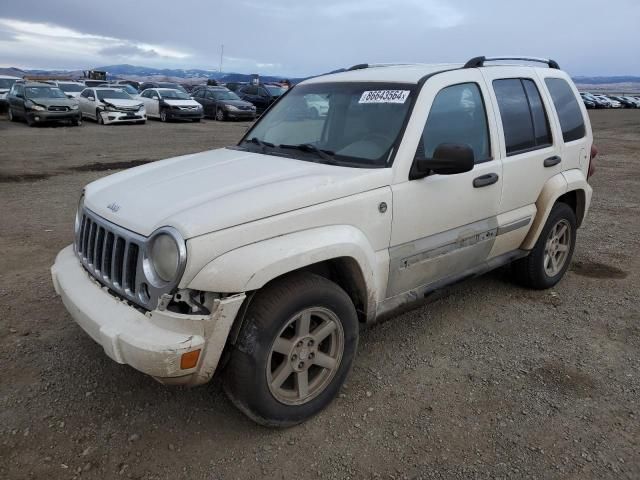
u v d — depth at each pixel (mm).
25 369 3438
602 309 4547
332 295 2893
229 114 24703
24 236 6199
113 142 15797
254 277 2539
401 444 2852
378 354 3750
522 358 3734
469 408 3162
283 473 2637
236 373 2670
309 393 2971
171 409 3094
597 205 8555
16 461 2650
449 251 3672
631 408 3184
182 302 2510
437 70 3750
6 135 17031
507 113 4105
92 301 2795
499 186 3939
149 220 2682
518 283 4938
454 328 4152
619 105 55156
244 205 2648
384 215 3166
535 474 2650
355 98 3707
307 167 3250
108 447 2775
